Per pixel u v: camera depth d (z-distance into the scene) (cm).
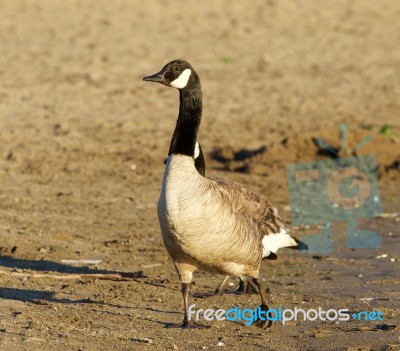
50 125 2544
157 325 1074
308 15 5006
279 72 3578
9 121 2555
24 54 3612
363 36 4503
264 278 1319
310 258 1452
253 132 2580
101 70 3403
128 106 2869
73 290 1214
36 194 1833
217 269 1060
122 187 1945
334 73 3616
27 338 989
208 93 3139
